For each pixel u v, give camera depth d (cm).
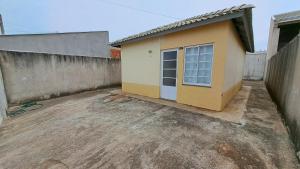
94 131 327
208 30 418
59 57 712
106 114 436
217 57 407
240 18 377
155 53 583
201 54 446
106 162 221
